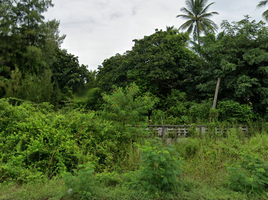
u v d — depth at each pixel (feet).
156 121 35.78
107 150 19.58
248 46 32.50
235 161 18.72
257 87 31.37
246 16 34.04
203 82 40.96
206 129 27.58
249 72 31.73
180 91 47.21
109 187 11.73
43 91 51.72
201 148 21.81
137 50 49.93
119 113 22.35
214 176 15.12
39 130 16.61
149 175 11.82
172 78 45.11
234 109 29.17
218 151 20.84
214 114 30.04
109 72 50.60
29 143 15.52
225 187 12.80
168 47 47.52
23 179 12.28
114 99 23.11
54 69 81.61
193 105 36.50
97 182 12.03
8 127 17.08
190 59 45.91
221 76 32.55
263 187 12.15
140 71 43.86
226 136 25.76
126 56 50.67
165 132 25.94
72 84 79.97
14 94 47.52
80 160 16.42
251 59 29.48
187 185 12.30
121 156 19.72
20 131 16.43
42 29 69.10
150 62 43.04
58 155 15.61
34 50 62.18
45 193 10.27
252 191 11.57
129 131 22.53
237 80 30.53
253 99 33.30
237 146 21.80
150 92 42.52
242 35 32.01
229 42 33.01
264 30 31.63
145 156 11.20
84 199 9.91
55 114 21.72
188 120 34.47
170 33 52.42
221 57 33.17
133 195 10.49
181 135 26.81
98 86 51.83
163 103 43.45
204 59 39.60
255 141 23.13
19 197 9.82
